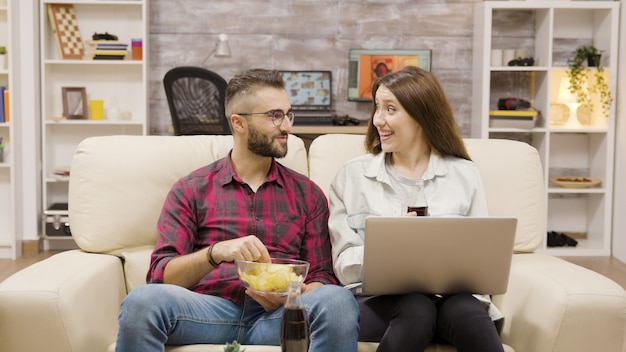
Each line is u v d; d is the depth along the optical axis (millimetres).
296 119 5230
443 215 2217
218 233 2238
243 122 2229
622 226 5078
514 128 5215
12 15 4895
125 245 2354
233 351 1478
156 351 1863
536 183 2461
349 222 2246
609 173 5215
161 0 5426
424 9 5496
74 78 5359
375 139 2363
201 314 2031
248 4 5469
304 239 2295
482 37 5234
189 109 4793
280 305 2047
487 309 2135
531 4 5172
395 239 1861
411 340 1885
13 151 4926
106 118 5391
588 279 2021
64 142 5391
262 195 2273
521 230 2406
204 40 5469
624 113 5078
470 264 1923
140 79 5395
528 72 5551
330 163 2469
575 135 5559
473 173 2289
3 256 4980
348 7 5484
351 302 1875
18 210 5043
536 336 1988
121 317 1854
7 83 5113
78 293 1990
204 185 2266
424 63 5488
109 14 5344
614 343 1949
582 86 5434
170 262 2104
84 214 2342
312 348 1866
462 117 5586
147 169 2387
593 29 5492
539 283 2051
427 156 2340
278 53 5500
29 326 1911
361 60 5484
